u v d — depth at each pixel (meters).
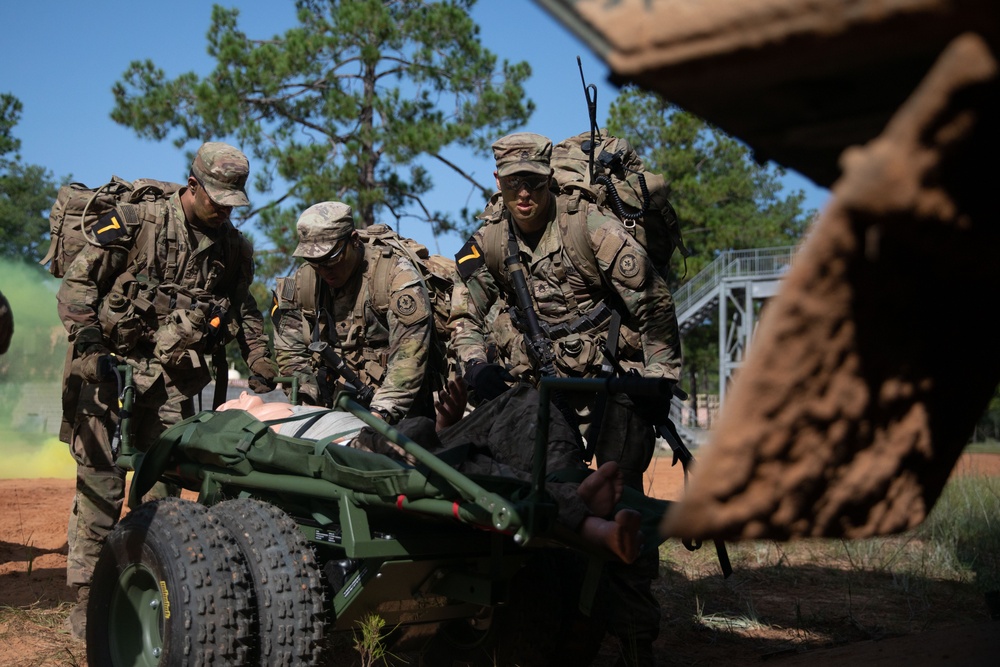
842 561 6.36
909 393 1.46
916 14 1.01
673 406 18.19
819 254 1.13
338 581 3.13
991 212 1.13
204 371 4.77
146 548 3.04
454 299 4.33
